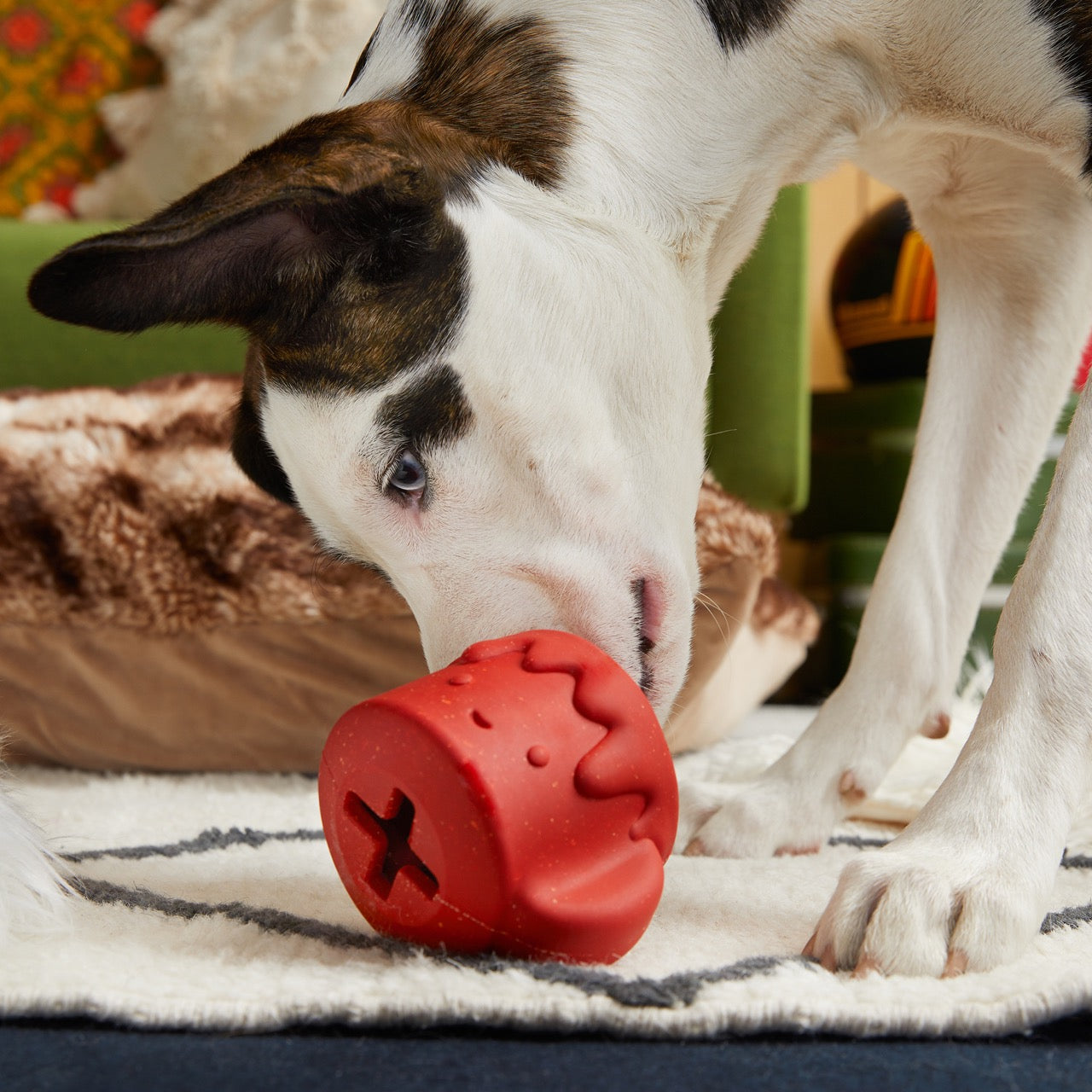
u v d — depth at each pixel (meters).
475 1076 0.55
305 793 1.37
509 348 0.87
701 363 0.98
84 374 1.73
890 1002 0.61
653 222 0.93
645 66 0.94
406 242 0.85
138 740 1.45
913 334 2.19
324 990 0.62
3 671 1.43
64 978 0.64
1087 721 0.75
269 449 0.96
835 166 1.04
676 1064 0.56
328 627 1.40
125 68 2.32
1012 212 1.06
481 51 0.96
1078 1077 0.55
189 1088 0.53
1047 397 1.08
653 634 0.92
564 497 0.88
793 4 0.96
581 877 0.68
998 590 1.98
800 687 2.21
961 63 0.96
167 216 0.77
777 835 1.01
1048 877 0.71
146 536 1.40
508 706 0.69
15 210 2.28
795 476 1.74
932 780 1.23
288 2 2.18
